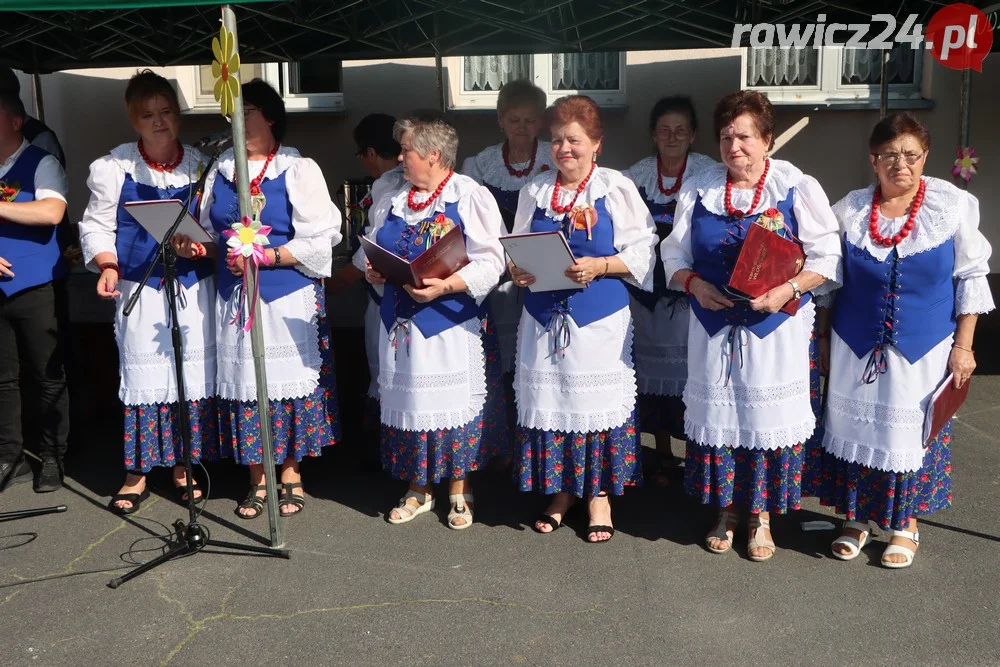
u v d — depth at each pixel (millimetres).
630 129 6766
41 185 4191
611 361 3631
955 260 3273
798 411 3418
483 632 3104
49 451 4426
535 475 3793
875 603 3240
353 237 5016
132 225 3951
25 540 3865
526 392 3711
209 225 3969
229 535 3879
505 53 5852
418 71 6777
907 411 3318
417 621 3180
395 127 3688
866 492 3469
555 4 4758
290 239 3914
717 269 3436
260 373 3564
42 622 3207
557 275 3479
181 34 5762
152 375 3980
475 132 6840
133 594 3387
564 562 3598
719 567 3531
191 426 4070
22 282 4223
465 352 3768
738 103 3328
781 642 3016
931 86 6684
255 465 4078
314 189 3889
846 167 6836
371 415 4547
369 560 3637
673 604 3266
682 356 4258
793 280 3330
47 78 6730
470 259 3730
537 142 4438
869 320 3342
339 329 5652
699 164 4230
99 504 4250
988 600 3244
